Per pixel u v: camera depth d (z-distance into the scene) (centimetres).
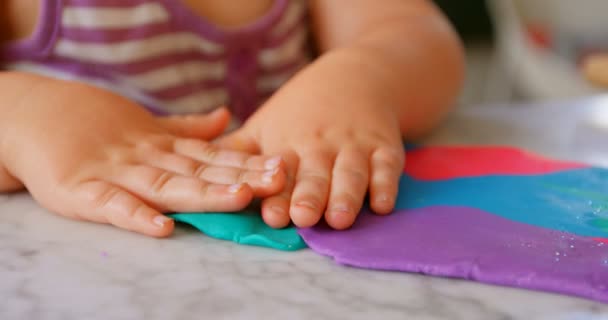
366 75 48
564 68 91
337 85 47
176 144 44
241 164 42
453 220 40
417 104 50
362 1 57
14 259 38
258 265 38
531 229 39
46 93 45
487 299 36
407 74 50
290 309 36
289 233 40
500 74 125
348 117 45
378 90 48
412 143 51
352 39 56
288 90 47
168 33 52
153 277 37
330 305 36
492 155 48
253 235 39
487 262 37
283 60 56
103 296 36
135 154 43
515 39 99
